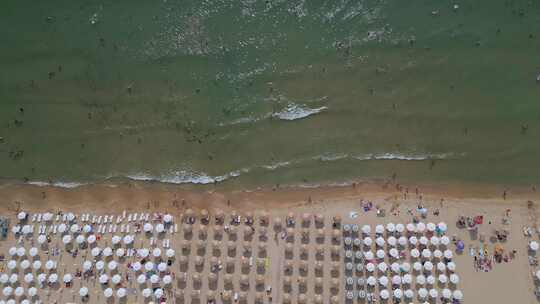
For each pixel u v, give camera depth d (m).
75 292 33.84
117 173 38.22
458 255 34.69
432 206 36.31
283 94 41.06
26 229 35.41
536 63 41.94
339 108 40.38
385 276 33.94
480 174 37.69
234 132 39.62
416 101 40.66
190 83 41.56
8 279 34.06
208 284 34.09
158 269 34.00
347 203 36.56
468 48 42.72
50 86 41.59
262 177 37.88
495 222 35.69
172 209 36.53
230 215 36.19
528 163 38.06
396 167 38.03
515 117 39.81
